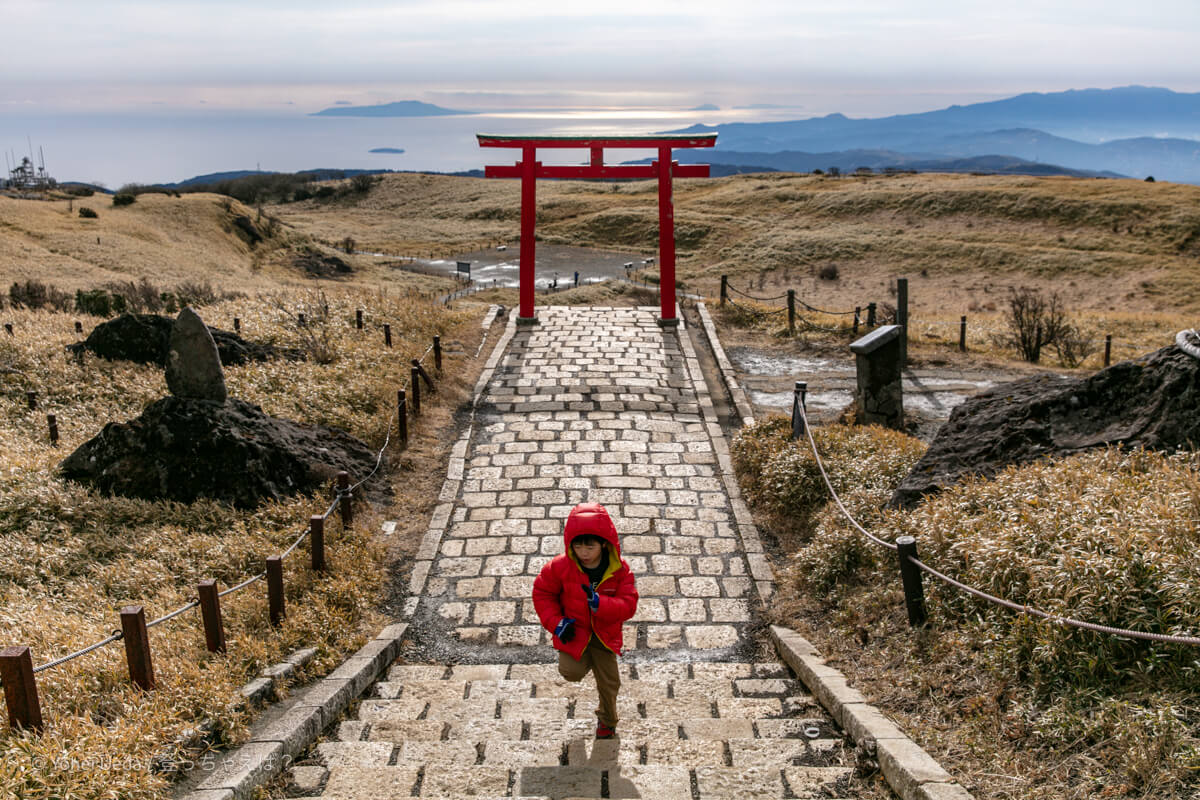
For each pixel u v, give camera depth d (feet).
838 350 58.70
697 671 22.72
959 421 29.63
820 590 25.90
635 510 34.35
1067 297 157.89
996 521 21.15
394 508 34.14
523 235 63.57
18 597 24.17
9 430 38.34
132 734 15.12
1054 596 16.90
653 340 59.77
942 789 13.03
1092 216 197.77
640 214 241.96
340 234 255.70
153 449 31.53
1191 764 12.04
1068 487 21.33
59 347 48.85
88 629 20.98
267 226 213.66
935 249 192.44
